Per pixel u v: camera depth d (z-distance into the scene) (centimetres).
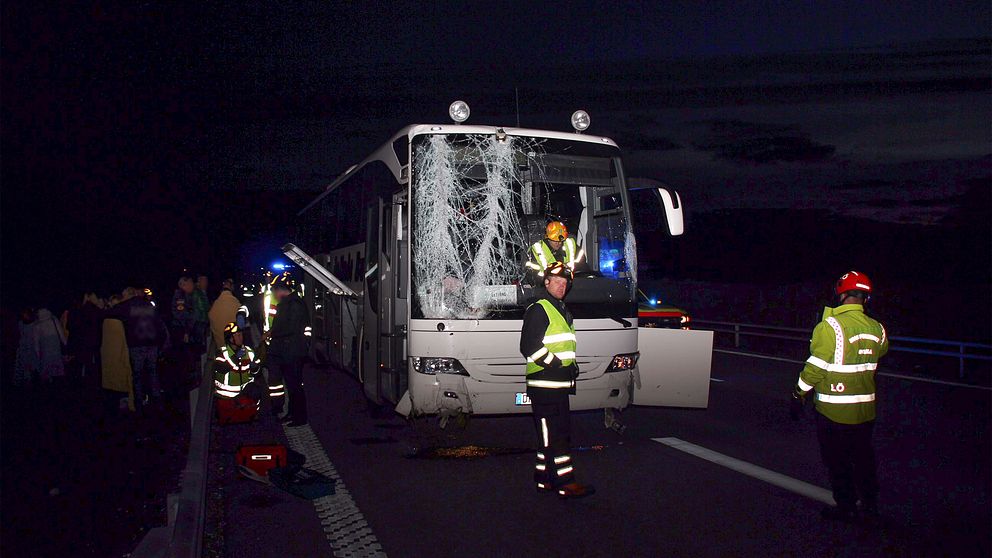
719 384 1361
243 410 1041
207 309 1936
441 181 880
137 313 1170
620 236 923
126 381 1130
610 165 938
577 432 952
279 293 1032
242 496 708
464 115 916
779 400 1183
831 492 678
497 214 883
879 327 585
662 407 938
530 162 907
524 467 796
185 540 448
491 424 1027
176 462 867
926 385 1367
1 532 632
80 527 647
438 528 602
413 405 859
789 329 1838
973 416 1055
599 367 880
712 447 860
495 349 848
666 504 650
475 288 855
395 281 920
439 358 844
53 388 1429
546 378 668
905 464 784
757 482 712
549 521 612
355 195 1222
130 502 721
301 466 755
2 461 868
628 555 534
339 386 1439
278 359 1034
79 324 1434
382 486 727
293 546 569
